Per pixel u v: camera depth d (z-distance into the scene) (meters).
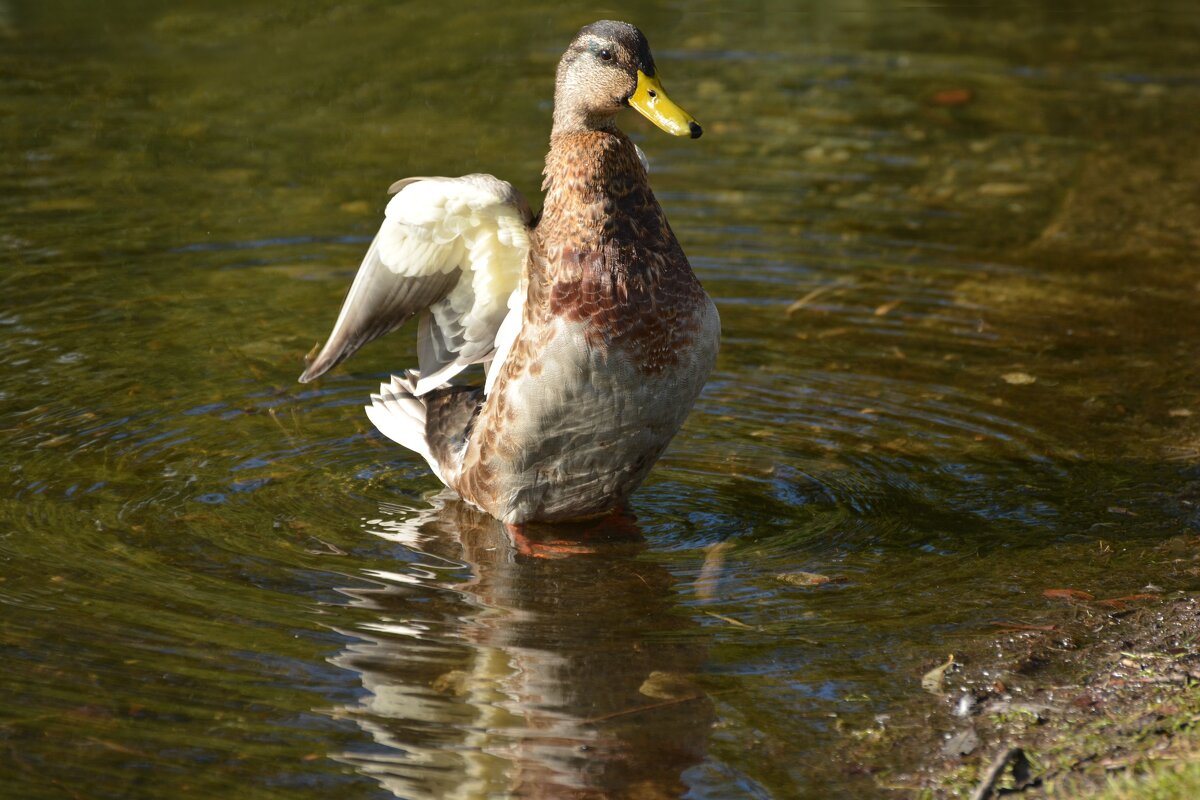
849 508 9.73
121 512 9.41
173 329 12.52
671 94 19.61
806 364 12.15
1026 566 8.82
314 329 12.62
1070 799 6.40
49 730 6.95
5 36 20.77
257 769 6.69
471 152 17.00
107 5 22.53
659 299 8.63
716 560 9.02
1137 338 12.60
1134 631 7.95
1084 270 14.27
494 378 9.38
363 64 20.41
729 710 7.28
